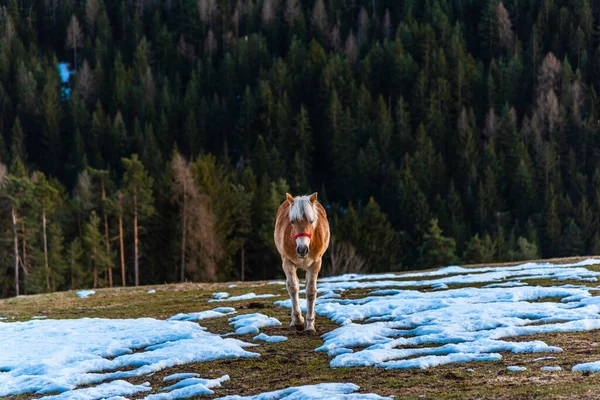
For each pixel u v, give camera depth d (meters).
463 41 152.88
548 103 120.31
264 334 11.15
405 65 135.00
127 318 15.02
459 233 79.00
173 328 12.23
